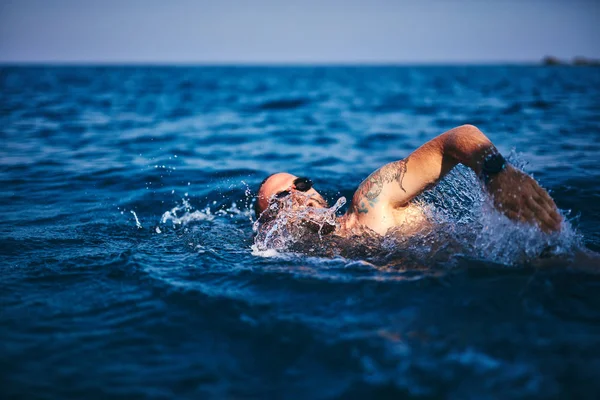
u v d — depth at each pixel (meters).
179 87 28.08
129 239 3.19
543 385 1.50
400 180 2.67
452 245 2.55
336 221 2.86
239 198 4.39
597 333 1.77
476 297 2.07
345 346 1.76
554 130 8.34
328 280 2.32
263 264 2.59
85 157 6.28
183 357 1.75
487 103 14.72
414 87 27.02
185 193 4.52
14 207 4.10
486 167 2.34
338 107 14.53
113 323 1.99
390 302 2.07
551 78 39.03
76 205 4.16
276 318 1.98
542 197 2.33
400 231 2.68
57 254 2.84
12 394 1.54
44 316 2.05
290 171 5.45
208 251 2.85
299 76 59.19
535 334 1.78
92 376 1.64
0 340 1.86
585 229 3.30
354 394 1.52
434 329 1.84
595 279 2.19
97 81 37.03
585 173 4.94
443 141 2.54
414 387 1.53
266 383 1.59
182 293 2.23
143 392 1.55
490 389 1.50
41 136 8.22
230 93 22.17
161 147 7.11
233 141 7.76
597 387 1.48
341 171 5.49
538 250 2.34
